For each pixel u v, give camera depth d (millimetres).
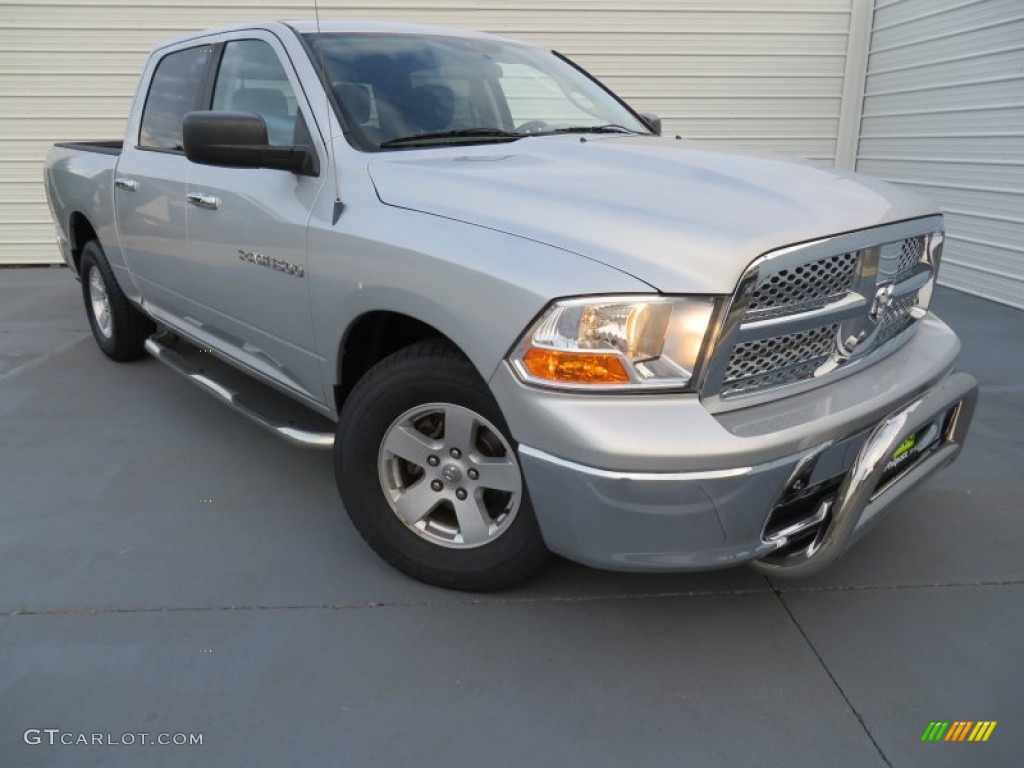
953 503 3197
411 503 2557
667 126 8328
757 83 8273
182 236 3514
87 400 4332
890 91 7922
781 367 2172
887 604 2553
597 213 2160
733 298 1949
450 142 2961
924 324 2842
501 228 2207
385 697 2131
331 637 2371
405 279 2326
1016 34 6172
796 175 2533
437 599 2561
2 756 1917
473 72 3318
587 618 2473
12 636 2354
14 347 5383
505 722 2049
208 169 3322
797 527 2205
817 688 2180
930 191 7426
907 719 2066
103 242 4480
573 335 1983
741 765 1920
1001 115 6418
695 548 2045
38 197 8141
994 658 2301
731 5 8000
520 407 2074
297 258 2758
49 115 7895
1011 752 1959
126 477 3408
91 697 2117
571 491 2033
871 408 2193
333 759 1925
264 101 3209
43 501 3186
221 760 1916
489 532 2465
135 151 4094
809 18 8117
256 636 2371
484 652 2314
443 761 1924
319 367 2838
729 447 1935
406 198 2477
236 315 3271
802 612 2512
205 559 2781
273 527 3004
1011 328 5832
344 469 2613
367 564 2760
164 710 2076
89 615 2457
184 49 3898
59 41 7688
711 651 2330
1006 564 2770
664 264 1977
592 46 8039
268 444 3752
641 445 1928
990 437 3846
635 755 1946
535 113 3422
